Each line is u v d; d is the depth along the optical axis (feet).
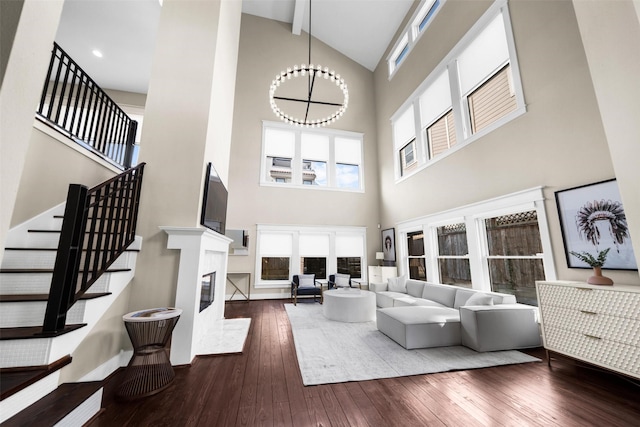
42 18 2.92
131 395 6.38
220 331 11.98
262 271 21.91
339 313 14.16
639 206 5.36
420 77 19.29
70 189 5.90
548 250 10.04
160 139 9.79
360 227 24.21
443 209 16.12
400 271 20.80
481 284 13.10
